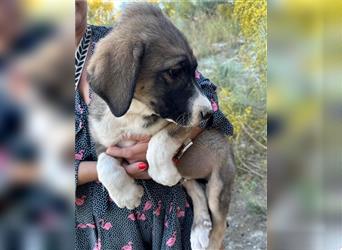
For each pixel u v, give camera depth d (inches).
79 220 16.3
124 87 15.7
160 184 16.3
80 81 17.2
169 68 16.0
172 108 16.3
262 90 31.1
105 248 16.1
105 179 15.6
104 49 16.3
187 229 17.4
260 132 31.0
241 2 32.3
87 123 17.1
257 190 30.6
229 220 30.2
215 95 18.2
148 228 16.3
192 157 17.5
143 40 16.1
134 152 16.4
